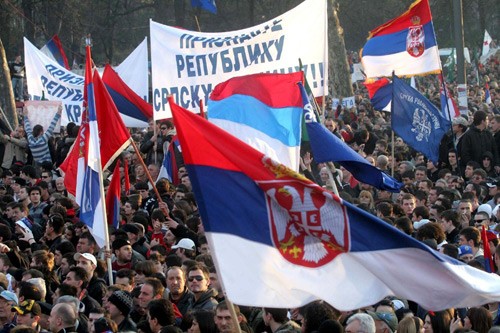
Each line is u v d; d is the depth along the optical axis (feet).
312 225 26.61
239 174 26.94
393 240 26.45
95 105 43.04
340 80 126.21
